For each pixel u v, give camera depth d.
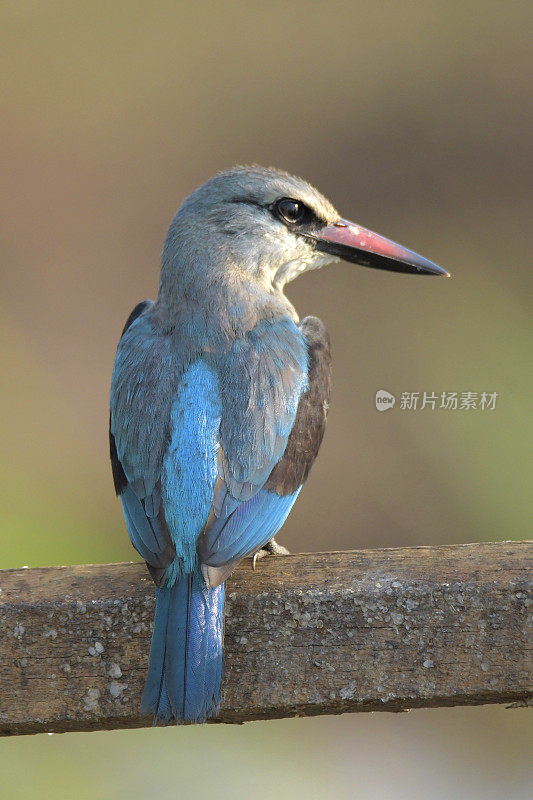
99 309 15.82
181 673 5.34
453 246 16.44
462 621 5.47
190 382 6.44
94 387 14.78
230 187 7.33
